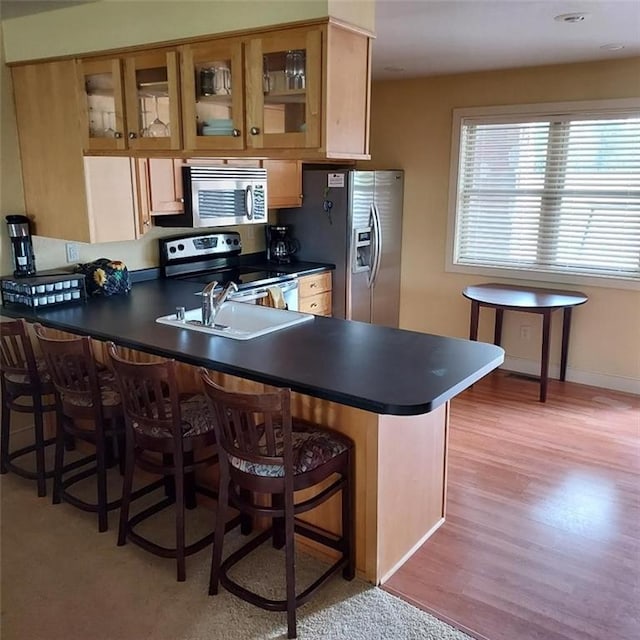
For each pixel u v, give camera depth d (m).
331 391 2.08
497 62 4.39
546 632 2.17
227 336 2.77
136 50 2.88
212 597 2.34
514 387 4.74
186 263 4.43
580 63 4.42
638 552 2.63
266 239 5.08
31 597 2.34
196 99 2.76
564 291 4.70
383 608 2.28
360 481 2.36
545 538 2.73
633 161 4.40
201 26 2.64
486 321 5.21
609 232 4.59
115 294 3.70
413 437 2.51
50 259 3.67
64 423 2.90
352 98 2.53
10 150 3.46
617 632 2.17
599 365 4.75
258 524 2.80
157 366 2.30
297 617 2.23
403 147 5.36
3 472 3.28
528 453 3.58
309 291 4.71
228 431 2.16
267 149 2.59
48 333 3.36
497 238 5.09
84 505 2.80
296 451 2.20
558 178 4.72
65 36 3.11
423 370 2.30
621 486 3.20
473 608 2.29
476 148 5.04
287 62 2.47
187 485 2.90
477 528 2.81
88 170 3.29
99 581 2.43
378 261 5.16
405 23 3.25
